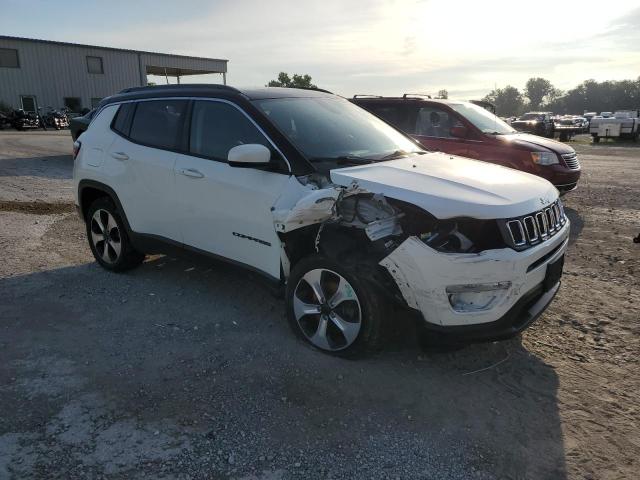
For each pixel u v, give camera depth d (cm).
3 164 1396
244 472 253
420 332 326
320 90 507
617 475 254
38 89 3959
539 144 835
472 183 346
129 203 482
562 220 382
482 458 265
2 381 328
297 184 358
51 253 595
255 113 398
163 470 254
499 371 347
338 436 280
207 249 429
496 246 312
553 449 272
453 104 909
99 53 4209
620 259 590
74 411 298
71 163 1462
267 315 427
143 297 464
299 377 335
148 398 312
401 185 333
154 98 477
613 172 1445
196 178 418
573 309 447
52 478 247
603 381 337
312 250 371
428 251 307
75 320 417
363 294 329
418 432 284
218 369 345
